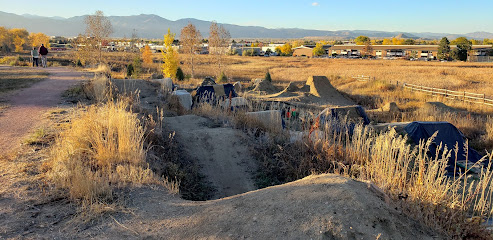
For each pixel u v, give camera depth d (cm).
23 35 11444
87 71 2312
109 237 368
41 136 726
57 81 1644
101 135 653
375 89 3378
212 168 844
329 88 3039
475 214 520
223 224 377
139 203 462
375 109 2395
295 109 1867
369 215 358
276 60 9906
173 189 551
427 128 1169
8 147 659
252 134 1079
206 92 1981
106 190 482
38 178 523
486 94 2764
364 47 11931
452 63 7494
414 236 360
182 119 1225
